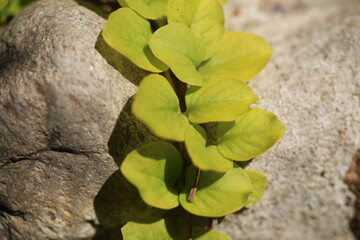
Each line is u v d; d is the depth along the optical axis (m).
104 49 0.20
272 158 0.22
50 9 0.21
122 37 0.20
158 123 0.19
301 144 0.22
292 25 0.27
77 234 0.22
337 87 0.23
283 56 0.24
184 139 0.19
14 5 0.24
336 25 0.25
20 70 0.20
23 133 0.20
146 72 0.22
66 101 0.19
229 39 0.22
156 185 0.20
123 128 0.20
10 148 0.20
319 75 0.23
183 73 0.20
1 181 0.21
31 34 0.21
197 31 0.22
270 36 0.26
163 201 0.20
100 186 0.21
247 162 0.22
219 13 0.22
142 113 0.18
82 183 0.21
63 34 0.20
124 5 0.21
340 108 0.22
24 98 0.19
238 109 0.20
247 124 0.21
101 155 0.20
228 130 0.21
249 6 0.29
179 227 0.22
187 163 0.21
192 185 0.20
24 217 0.21
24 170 0.21
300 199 0.21
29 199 0.21
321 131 0.22
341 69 0.23
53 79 0.19
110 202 0.21
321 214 0.21
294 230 0.21
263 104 0.23
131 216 0.22
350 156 0.21
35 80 0.19
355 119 0.22
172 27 0.21
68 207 0.21
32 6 0.22
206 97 0.20
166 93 0.20
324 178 0.21
